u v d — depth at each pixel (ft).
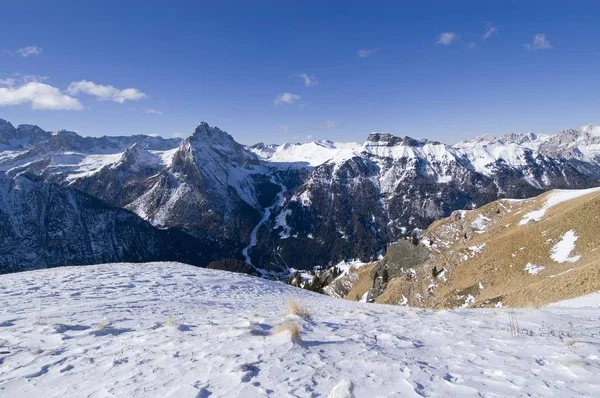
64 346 32.17
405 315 47.50
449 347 28.19
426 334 33.63
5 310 51.16
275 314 48.06
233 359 24.98
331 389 19.40
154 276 95.55
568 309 50.01
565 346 26.84
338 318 44.16
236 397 18.78
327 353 26.40
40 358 28.66
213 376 21.97
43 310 51.06
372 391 18.85
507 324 37.78
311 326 37.50
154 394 20.03
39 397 21.36
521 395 18.07
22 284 74.64
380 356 25.30
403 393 18.48
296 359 24.62
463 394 18.31
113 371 24.61
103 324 39.27
